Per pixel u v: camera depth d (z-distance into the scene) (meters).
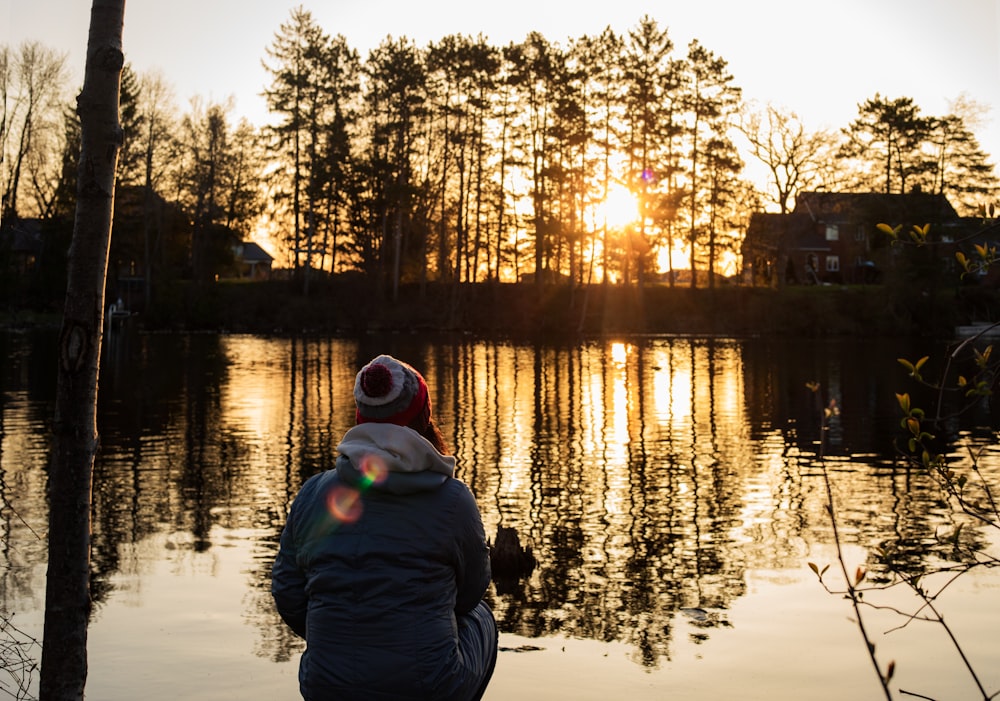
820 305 64.31
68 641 3.67
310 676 3.13
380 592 3.11
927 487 13.45
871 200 60.19
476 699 3.37
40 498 12.26
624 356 43.66
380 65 67.75
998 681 6.43
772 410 23.48
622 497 12.93
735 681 6.48
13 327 55.97
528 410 23.47
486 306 69.00
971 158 58.19
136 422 20.61
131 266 69.38
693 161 69.19
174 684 6.37
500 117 70.25
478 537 3.27
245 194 68.12
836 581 8.84
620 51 67.56
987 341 43.88
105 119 3.71
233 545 10.16
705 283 77.50
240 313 64.00
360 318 66.31
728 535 10.73
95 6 3.72
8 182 59.53
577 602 8.30
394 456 3.14
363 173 69.19
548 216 70.25
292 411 22.66
